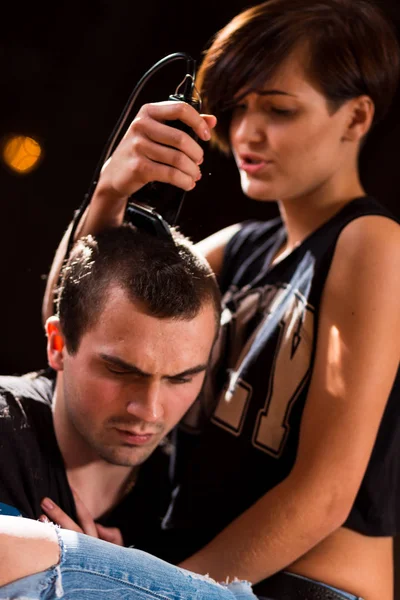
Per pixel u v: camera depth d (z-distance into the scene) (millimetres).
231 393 1535
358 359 1392
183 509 1550
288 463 1500
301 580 1438
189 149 1244
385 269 1415
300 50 1479
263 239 1729
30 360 4832
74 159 5020
